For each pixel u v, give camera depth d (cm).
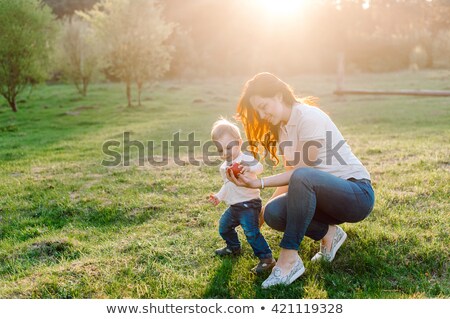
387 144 885
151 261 392
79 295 340
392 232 412
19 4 1964
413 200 505
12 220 543
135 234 462
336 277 348
